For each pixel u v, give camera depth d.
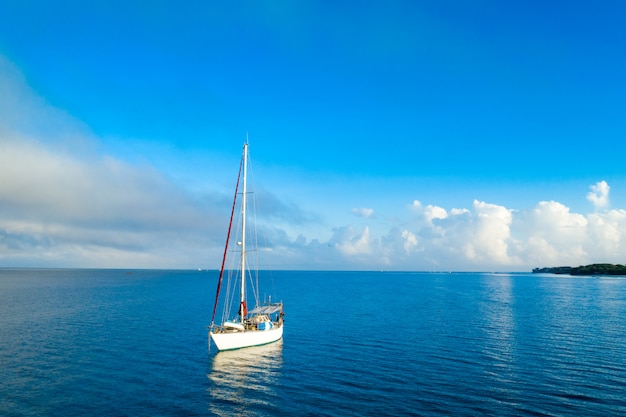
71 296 125.38
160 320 74.19
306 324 70.19
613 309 92.06
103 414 29.12
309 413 29.31
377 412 29.42
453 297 132.12
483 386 35.00
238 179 53.72
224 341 48.19
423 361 43.56
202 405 30.92
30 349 48.81
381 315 82.75
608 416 28.58
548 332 60.88
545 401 31.42
